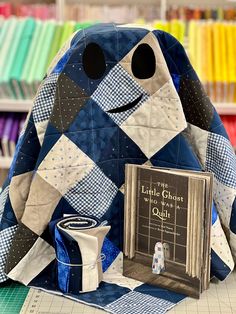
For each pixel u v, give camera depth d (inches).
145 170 39.3
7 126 101.3
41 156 39.7
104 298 38.3
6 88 99.3
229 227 42.6
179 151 41.3
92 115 40.5
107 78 40.6
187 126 42.8
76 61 39.3
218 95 103.0
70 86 39.5
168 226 38.7
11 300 39.0
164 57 40.9
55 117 39.4
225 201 42.1
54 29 109.3
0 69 98.7
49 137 39.4
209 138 41.8
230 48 105.7
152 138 42.1
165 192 38.5
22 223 40.4
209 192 37.1
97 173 41.6
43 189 40.0
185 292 38.7
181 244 38.3
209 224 37.7
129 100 41.4
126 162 42.8
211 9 135.0
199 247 37.4
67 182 40.9
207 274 39.4
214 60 103.7
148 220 39.7
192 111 42.2
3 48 103.8
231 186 41.7
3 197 42.7
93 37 39.4
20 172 41.2
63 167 40.2
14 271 40.1
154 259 39.7
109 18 129.1
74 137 40.1
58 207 41.4
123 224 43.1
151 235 39.8
